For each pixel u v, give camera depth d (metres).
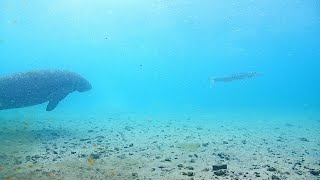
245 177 5.72
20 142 8.92
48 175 5.79
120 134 11.16
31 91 11.56
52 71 12.02
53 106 11.50
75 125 13.84
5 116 17.73
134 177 5.73
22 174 5.81
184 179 5.58
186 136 10.89
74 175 5.83
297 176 5.86
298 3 42.72
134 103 44.69
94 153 7.46
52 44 80.19
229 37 66.38
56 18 48.06
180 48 79.50
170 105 38.97
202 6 43.25
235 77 18.12
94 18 47.91
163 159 7.20
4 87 11.19
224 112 25.11
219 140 10.12
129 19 49.09
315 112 26.44
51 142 9.13
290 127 14.55
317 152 8.40
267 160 7.23
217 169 6.24
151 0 39.12
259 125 15.15
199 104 42.66
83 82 12.94
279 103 49.25
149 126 13.96
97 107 31.62
